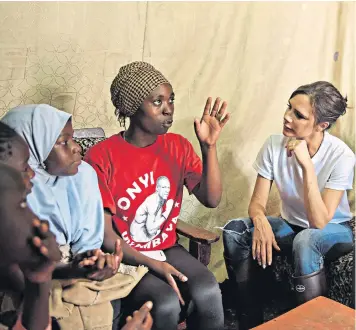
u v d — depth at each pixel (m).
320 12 1.85
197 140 1.71
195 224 1.75
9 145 1.28
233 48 1.76
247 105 1.80
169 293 1.46
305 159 1.78
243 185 1.83
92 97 1.58
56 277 1.35
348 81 1.92
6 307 1.33
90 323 1.35
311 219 1.80
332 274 1.81
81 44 1.55
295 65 1.85
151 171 1.57
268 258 1.81
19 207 1.26
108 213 1.50
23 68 1.49
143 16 1.62
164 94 1.49
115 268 1.35
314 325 1.46
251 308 1.80
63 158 1.33
